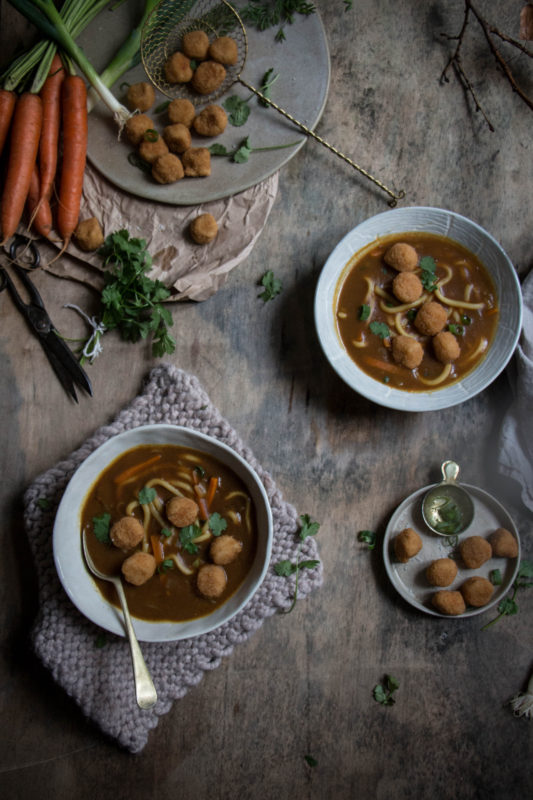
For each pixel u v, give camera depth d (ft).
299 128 3.40
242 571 3.20
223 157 3.40
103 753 3.42
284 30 3.42
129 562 3.10
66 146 3.26
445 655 3.53
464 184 3.57
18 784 3.38
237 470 3.21
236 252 3.43
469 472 3.56
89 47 3.38
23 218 3.37
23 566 3.41
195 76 3.34
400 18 3.55
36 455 3.43
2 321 3.43
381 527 3.52
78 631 3.30
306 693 3.48
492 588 3.40
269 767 3.46
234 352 3.50
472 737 3.52
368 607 3.51
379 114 3.55
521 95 3.41
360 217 3.53
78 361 3.43
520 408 3.45
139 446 3.20
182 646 3.34
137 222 3.41
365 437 3.52
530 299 3.50
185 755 3.44
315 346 3.51
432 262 3.37
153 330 3.46
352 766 3.49
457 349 3.33
